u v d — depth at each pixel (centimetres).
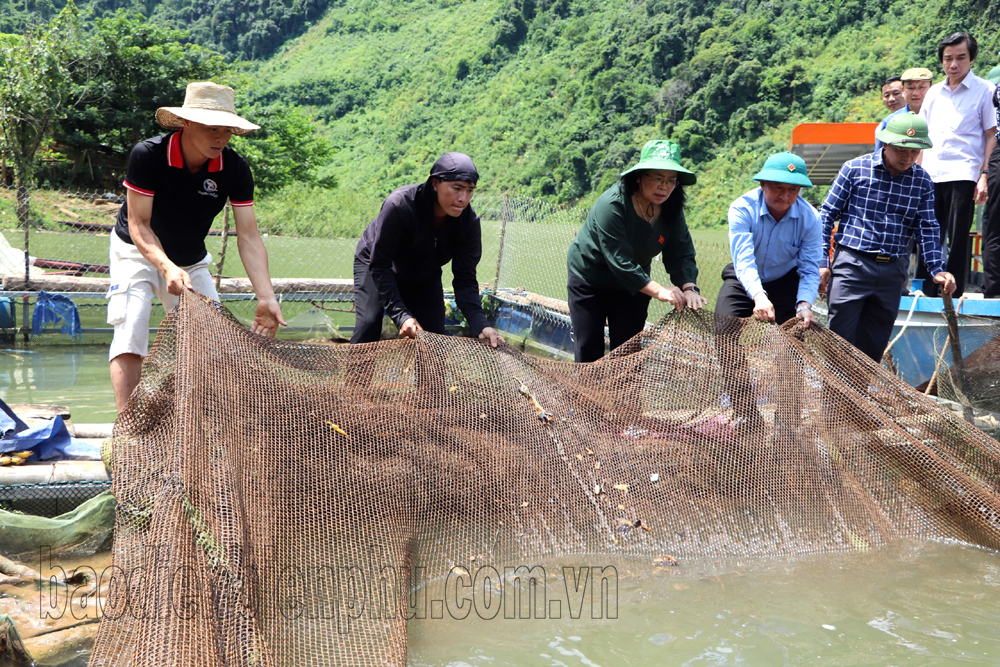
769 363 445
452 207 429
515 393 416
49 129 2848
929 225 525
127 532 300
